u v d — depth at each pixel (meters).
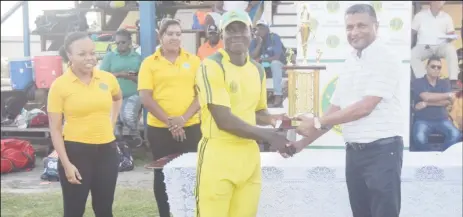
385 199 2.96
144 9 8.08
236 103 2.75
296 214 3.64
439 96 6.79
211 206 2.79
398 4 5.30
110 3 9.89
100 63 8.37
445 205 3.51
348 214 3.60
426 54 7.40
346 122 3.00
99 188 3.44
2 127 8.97
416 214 3.54
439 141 6.89
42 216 5.17
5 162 7.25
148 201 5.60
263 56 7.83
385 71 2.92
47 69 8.55
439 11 7.44
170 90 4.14
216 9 9.13
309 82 3.98
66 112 3.31
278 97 7.50
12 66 9.02
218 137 2.77
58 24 9.88
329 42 5.20
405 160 3.69
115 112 3.70
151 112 4.14
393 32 5.34
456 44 8.65
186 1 10.46
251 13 9.11
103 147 3.40
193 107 4.18
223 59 2.73
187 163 3.69
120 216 5.05
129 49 7.80
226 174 2.75
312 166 3.61
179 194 3.61
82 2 10.66
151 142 4.29
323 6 5.18
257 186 2.89
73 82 3.29
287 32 9.19
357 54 3.02
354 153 3.07
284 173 3.62
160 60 4.15
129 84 7.75
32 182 6.80
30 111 8.92
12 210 5.38
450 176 3.49
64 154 3.26
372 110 2.97
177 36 4.13
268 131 2.69
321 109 5.23
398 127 3.01
